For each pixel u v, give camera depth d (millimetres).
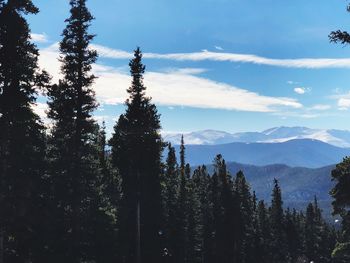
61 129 29906
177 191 62156
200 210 70375
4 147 23750
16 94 23281
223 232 67062
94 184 31141
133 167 40094
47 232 28703
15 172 23781
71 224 29250
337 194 27531
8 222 23359
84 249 31250
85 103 30016
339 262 97625
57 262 28734
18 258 28281
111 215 36312
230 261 66625
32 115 24609
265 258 80125
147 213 47938
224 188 70125
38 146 25594
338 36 16844
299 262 106062
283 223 97375
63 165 29359
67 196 29047
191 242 63906
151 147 40219
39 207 27938
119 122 39938
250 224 79938
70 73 30031
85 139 30453
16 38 23531
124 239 43656
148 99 40375
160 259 50562
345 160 28094
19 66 23672
